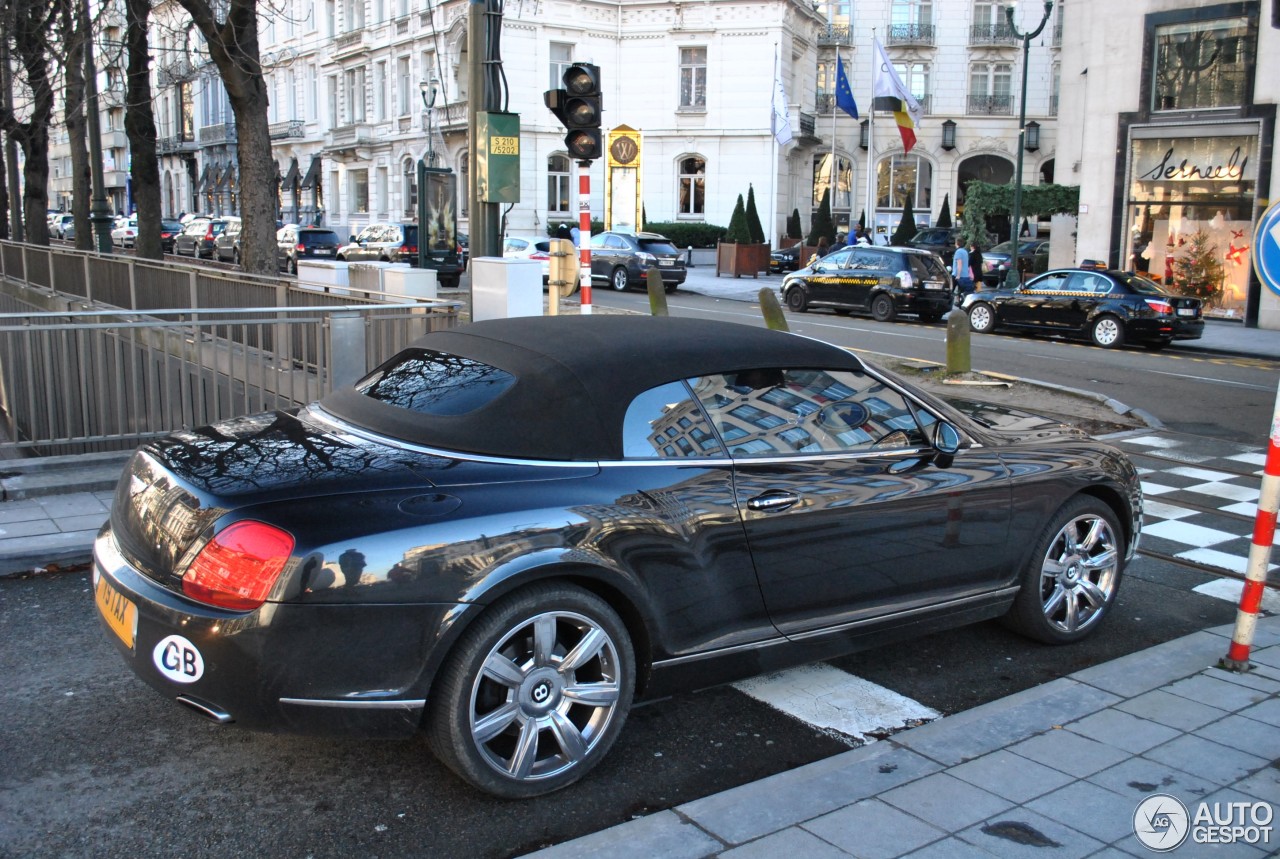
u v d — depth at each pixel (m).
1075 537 5.23
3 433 9.22
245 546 3.28
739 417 4.20
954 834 3.38
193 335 7.77
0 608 5.33
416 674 3.37
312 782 3.77
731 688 4.72
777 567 4.17
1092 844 3.33
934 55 47.41
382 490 3.47
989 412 5.79
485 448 3.72
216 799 3.63
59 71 18.36
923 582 4.64
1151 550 7.07
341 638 3.29
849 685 4.77
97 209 25.66
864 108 47.84
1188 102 24.42
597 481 3.78
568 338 4.22
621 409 3.92
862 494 4.37
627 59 42.53
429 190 27.86
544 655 3.62
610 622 3.73
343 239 50.41
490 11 11.65
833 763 3.85
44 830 3.41
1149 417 12.02
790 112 42.34
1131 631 5.52
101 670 4.65
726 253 36.97
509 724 3.59
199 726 4.16
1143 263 25.58
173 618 3.34
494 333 4.39
